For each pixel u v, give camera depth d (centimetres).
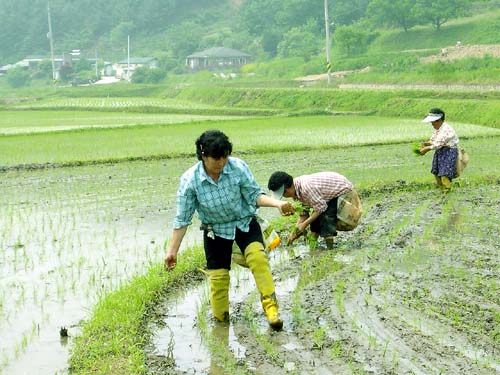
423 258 1077
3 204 1536
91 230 1296
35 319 882
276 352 768
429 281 972
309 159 2128
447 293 925
